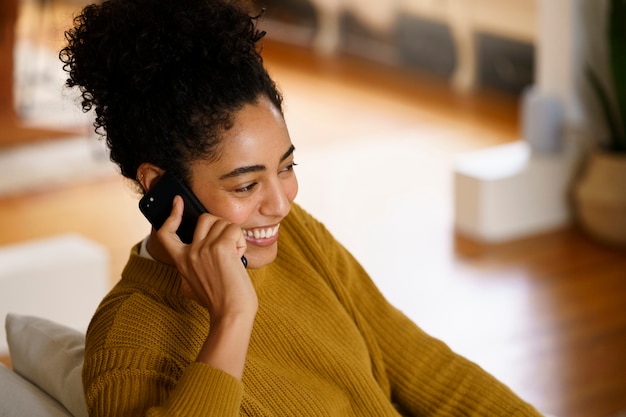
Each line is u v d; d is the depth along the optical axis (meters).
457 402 1.69
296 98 6.66
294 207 1.71
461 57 6.58
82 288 3.49
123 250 4.38
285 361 1.54
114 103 1.36
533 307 3.80
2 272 3.37
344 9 7.52
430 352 1.73
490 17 6.22
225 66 1.33
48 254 3.53
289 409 1.48
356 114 6.28
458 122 5.99
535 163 4.50
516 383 3.29
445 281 4.05
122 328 1.40
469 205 4.46
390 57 7.24
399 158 5.48
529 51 6.09
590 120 4.63
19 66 6.80
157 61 1.32
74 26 1.42
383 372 1.69
